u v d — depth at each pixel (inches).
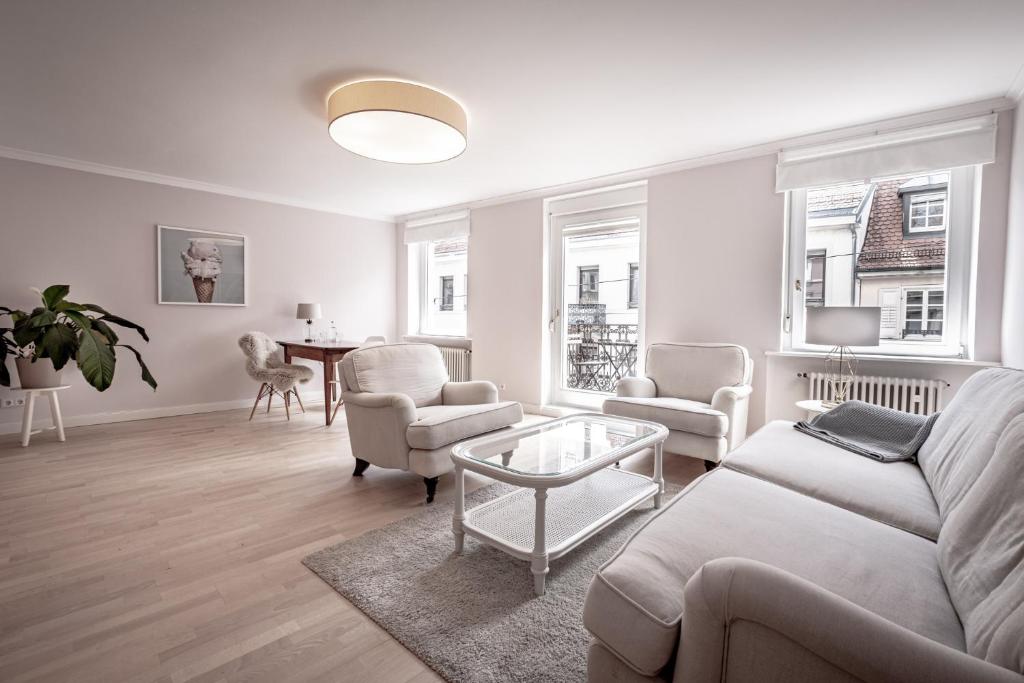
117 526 92.2
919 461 78.0
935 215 125.7
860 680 29.9
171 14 82.5
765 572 33.9
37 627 62.5
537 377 199.6
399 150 128.5
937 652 28.6
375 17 83.4
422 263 256.4
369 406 112.0
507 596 69.8
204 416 190.5
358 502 105.3
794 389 140.7
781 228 141.5
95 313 171.0
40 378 147.2
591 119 126.1
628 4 79.8
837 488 67.1
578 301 193.3
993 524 40.6
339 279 236.4
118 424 174.6
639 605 40.1
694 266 158.2
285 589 71.9
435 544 85.4
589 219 188.4
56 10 81.2
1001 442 45.6
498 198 209.2
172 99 115.6
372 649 59.4
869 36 88.6
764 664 33.3
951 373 119.0
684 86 108.3
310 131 135.9
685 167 158.9
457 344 235.9
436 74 103.0
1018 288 100.4
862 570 45.2
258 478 120.0
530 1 79.0
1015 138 107.7
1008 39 88.8
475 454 83.4
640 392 140.8
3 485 113.0
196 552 82.5
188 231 190.4
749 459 77.6
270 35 89.0
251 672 55.2
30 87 109.7
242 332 206.5
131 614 65.5
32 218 159.3
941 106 116.9
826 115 123.0
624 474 108.6
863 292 135.6
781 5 79.9
